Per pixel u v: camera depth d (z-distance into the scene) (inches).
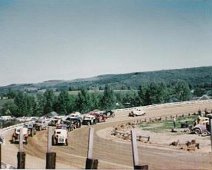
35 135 1988.2
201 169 984.9
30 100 6387.8
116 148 1489.9
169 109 3705.7
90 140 474.9
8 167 601.0
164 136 1847.9
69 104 6299.2
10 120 3324.3
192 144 1467.8
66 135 1600.6
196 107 3762.3
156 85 6791.3
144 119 3038.9
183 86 6914.4
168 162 1117.7
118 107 6560.0
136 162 421.1
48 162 514.0
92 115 2795.3
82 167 993.5
